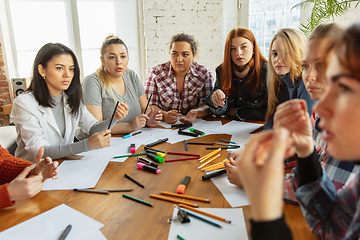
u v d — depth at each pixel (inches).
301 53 49.1
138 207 31.0
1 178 38.1
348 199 21.7
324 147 34.7
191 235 26.0
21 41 125.9
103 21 126.3
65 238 25.8
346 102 14.1
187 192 33.9
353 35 14.1
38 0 123.4
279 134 15.0
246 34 66.2
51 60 48.7
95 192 34.4
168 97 81.6
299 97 50.9
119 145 52.2
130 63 128.8
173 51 76.4
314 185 24.1
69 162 43.9
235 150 47.2
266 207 14.2
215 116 74.7
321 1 93.3
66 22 126.6
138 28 124.4
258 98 70.2
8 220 29.0
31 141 47.3
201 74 82.4
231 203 31.1
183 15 117.0
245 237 25.5
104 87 69.5
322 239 23.6
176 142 53.5
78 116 57.6
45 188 35.6
